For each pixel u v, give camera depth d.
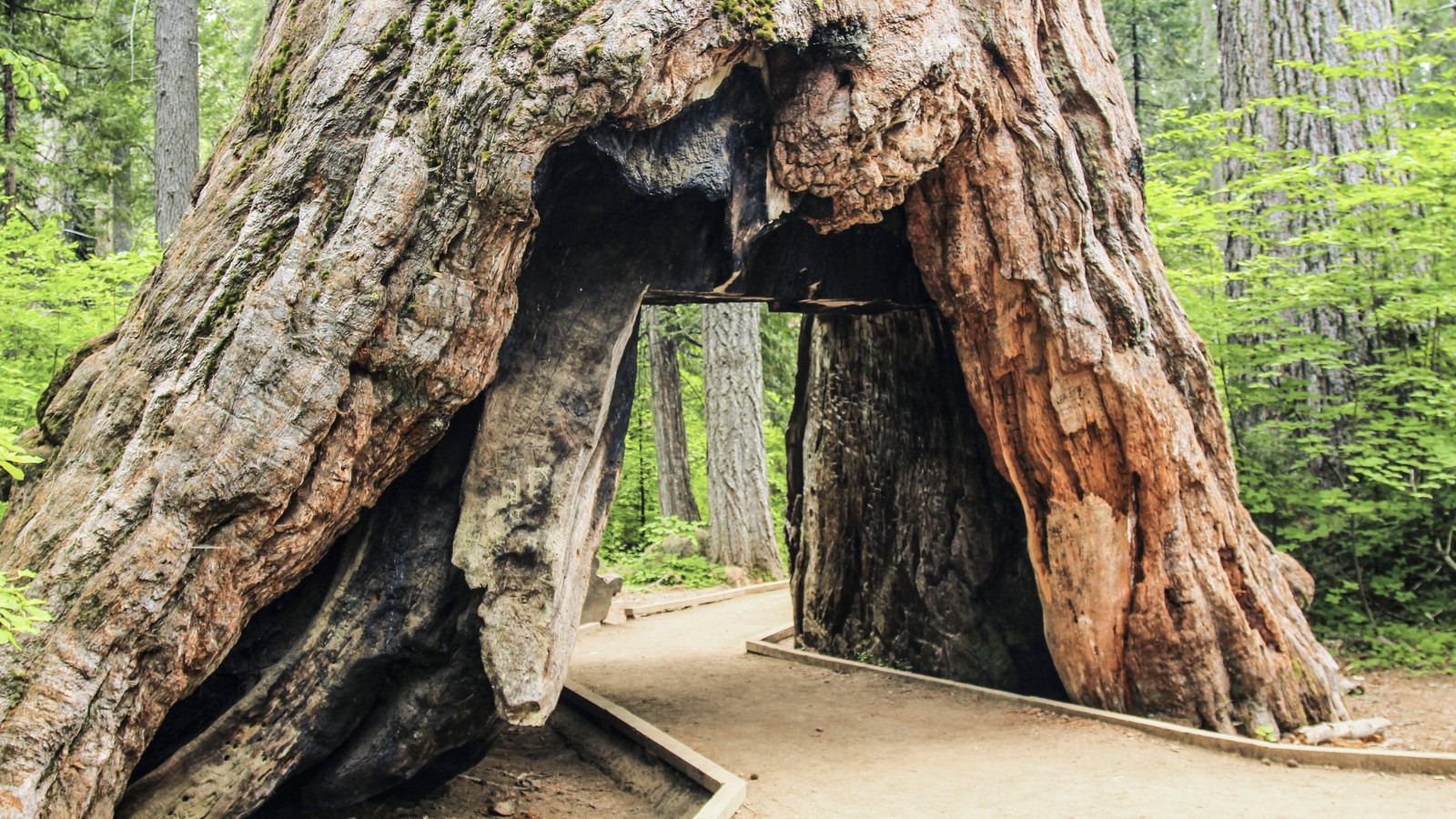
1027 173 7.33
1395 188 8.98
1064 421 7.45
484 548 5.23
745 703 8.55
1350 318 10.57
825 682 9.38
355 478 4.95
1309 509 10.09
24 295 8.14
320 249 4.82
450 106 4.87
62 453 4.93
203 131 23.31
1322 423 9.84
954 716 7.99
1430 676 8.63
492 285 5.00
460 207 4.85
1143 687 7.61
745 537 17.39
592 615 13.02
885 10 6.14
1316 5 11.20
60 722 4.13
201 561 4.52
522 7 4.91
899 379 9.66
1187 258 11.55
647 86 5.02
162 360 4.83
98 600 4.32
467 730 5.48
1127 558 7.55
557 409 5.55
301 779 5.38
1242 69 11.81
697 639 12.03
